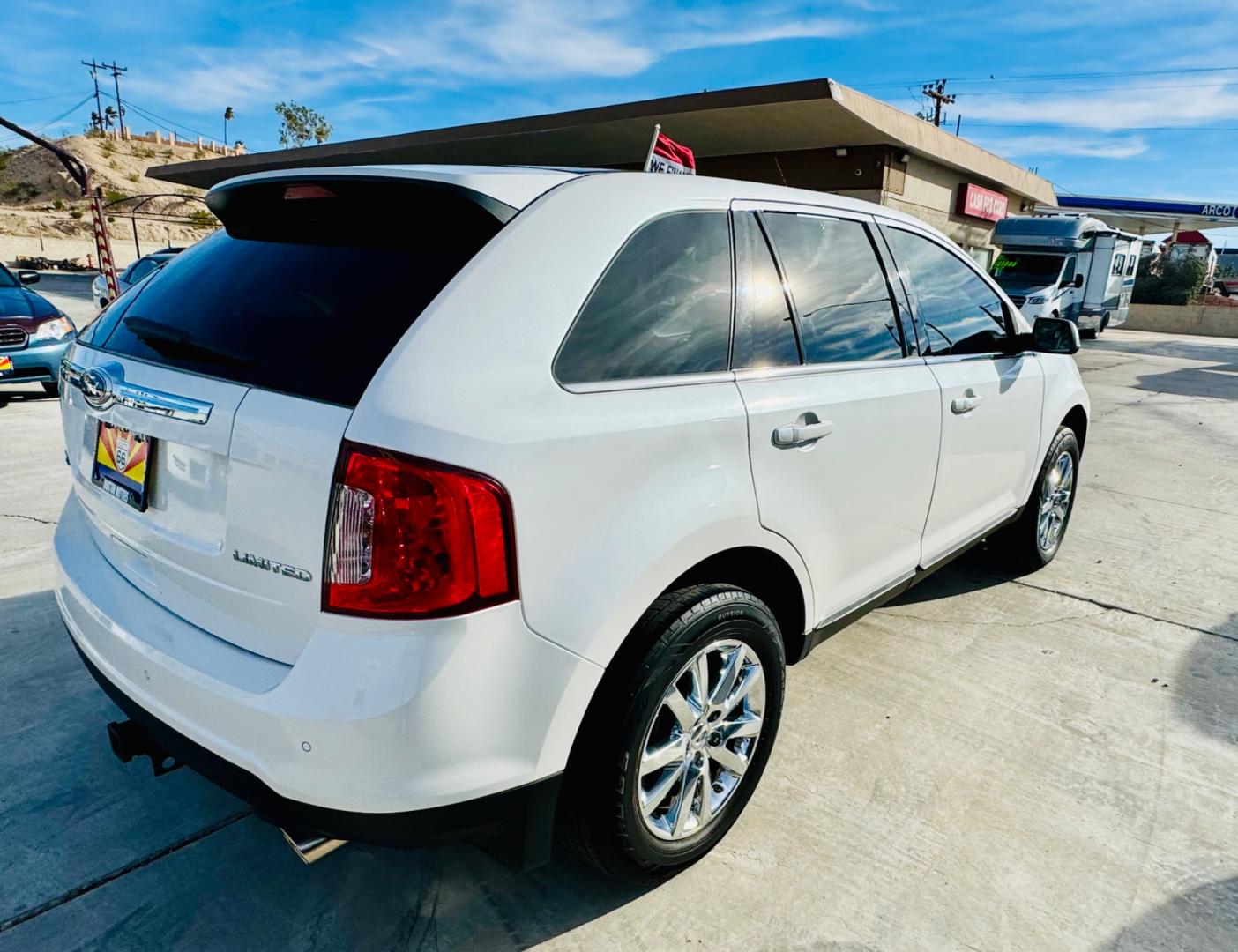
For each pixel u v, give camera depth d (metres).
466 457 1.52
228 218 2.25
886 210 2.88
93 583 2.06
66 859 2.14
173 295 2.05
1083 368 13.86
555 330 1.73
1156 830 2.37
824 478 2.33
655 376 1.91
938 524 3.07
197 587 1.78
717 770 2.19
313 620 1.57
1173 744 2.79
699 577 2.08
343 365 1.61
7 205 76.25
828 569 2.46
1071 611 3.82
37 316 7.81
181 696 1.69
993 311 3.44
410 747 1.51
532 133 14.60
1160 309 25.86
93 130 96.38
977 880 2.16
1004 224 17.14
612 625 1.73
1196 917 2.06
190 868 2.13
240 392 1.68
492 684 1.57
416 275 1.72
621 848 1.90
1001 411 3.32
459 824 1.61
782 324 2.29
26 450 6.09
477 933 1.96
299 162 20.28
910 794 2.50
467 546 1.52
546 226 1.79
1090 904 2.09
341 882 2.11
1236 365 15.38
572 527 1.67
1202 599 4.00
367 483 1.49
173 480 1.82
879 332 2.69
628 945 1.94
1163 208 29.91
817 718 2.88
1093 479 6.29
